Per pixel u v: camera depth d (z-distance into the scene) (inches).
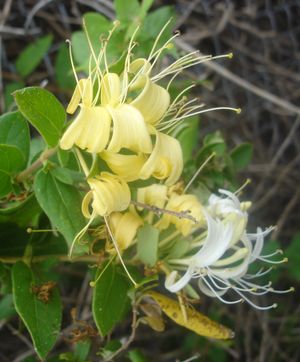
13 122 7.7
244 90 15.5
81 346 8.5
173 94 8.0
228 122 15.4
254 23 15.9
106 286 7.2
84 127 5.8
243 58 15.6
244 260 7.4
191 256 7.4
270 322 14.9
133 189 6.8
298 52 16.0
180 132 9.3
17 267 7.6
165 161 6.1
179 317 7.7
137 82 6.2
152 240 7.0
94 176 6.2
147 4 9.6
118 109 5.9
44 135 6.6
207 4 15.1
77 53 10.7
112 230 6.9
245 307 14.4
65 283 12.2
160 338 14.0
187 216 6.7
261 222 15.7
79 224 6.7
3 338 12.4
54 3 13.7
